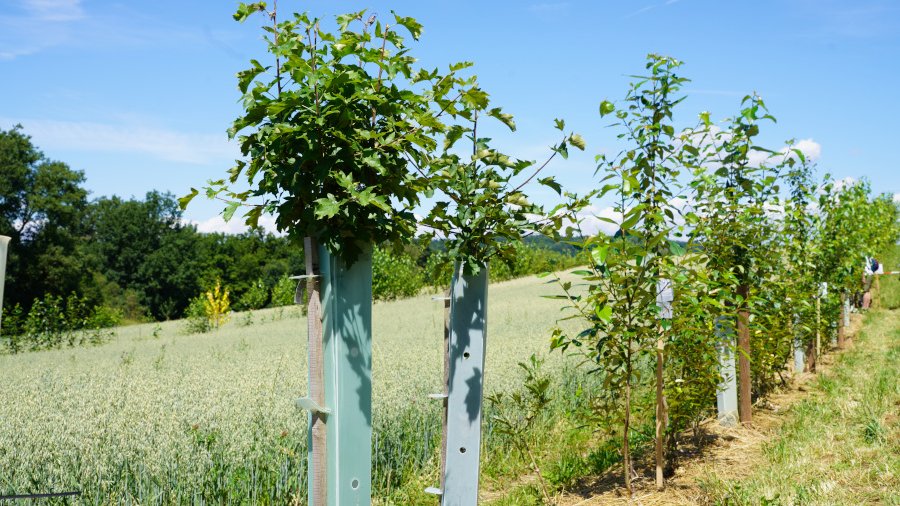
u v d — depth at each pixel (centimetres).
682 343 574
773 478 531
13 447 527
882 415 702
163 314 7112
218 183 358
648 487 543
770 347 828
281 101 331
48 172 5197
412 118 366
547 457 659
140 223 7525
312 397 356
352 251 356
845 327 1658
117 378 953
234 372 954
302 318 3006
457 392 421
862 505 461
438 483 583
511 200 411
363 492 360
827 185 1069
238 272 7681
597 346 495
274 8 350
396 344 1290
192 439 525
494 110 406
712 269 628
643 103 528
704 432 716
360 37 363
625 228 447
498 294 3306
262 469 514
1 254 268
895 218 1878
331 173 336
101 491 470
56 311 2327
